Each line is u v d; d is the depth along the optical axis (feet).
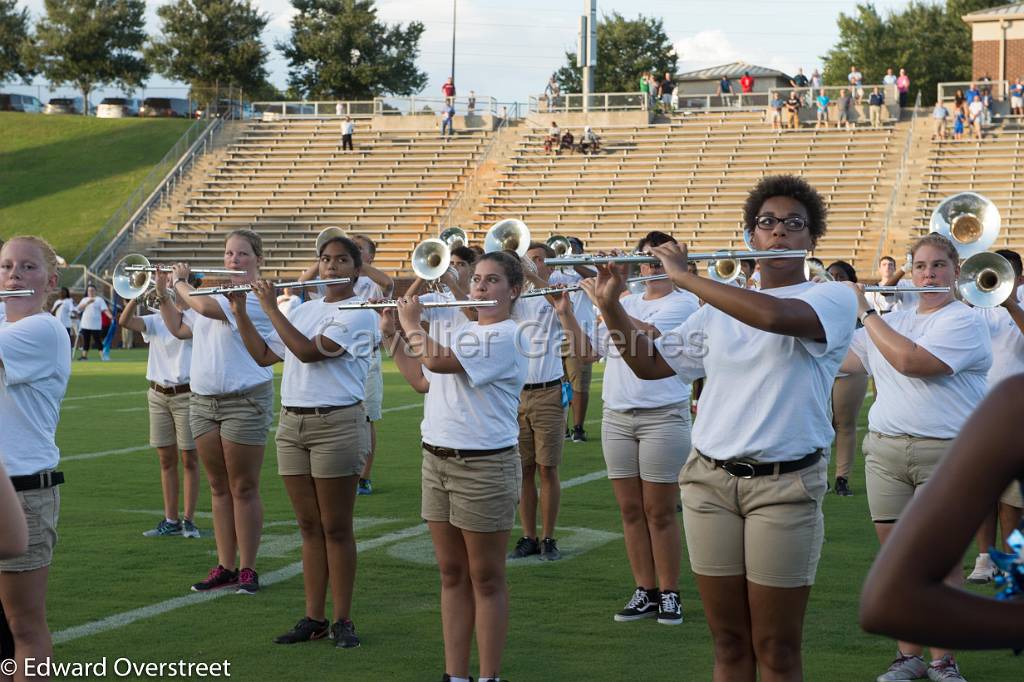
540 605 20.31
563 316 20.45
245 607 20.10
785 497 11.96
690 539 12.66
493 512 15.42
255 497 21.11
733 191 110.52
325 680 16.11
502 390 15.71
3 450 13.46
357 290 30.37
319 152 131.03
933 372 15.89
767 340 12.19
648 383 19.34
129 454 39.09
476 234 114.52
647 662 16.99
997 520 21.79
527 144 125.70
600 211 112.06
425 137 131.13
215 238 119.85
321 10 217.77
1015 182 101.71
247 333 19.83
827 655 17.28
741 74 184.24
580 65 129.59
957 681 15.81
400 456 38.75
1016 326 20.71
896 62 228.22
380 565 23.15
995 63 135.13
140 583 21.72
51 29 224.53
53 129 153.69
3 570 13.42
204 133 135.44
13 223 128.98
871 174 107.34
